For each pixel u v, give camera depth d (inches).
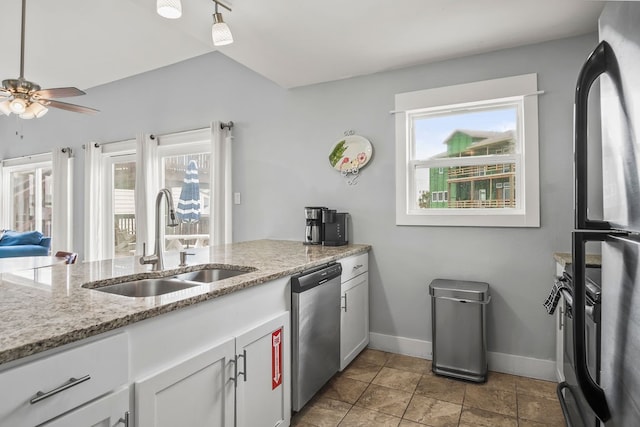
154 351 46.7
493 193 107.7
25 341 34.4
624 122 21.4
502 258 104.0
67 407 36.9
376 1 79.3
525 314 101.3
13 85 97.3
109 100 181.8
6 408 32.4
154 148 164.7
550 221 98.4
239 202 143.9
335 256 94.9
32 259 122.1
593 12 84.2
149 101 168.1
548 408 84.3
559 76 97.3
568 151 96.4
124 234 184.4
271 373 69.2
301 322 77.6
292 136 133.8
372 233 120.6
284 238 135.5
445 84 110.1
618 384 22.7
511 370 102.7
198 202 157.5
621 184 22.1
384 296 119.1
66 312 43.7
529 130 99.8
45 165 219.6
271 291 70.5
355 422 79.3
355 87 123.0
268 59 108.9
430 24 89.2
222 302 57.9
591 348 45.8
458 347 98.8
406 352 115.7
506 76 102.7
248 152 142.5
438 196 114.9
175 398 48.9
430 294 101.6
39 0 106.6
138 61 152.3
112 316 42.2
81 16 115.7
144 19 118.0
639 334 19.2
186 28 91.0
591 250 93.6
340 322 97.5
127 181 182.9
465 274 108.3
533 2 80.1
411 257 115.3
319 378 85.4
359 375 101.3
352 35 94.2
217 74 149.3
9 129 234.5
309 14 84.0
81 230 193.6
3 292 53.6
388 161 118.2
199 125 153.9
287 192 134.9
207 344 54.8
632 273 20.2
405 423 79.0
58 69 159.2
